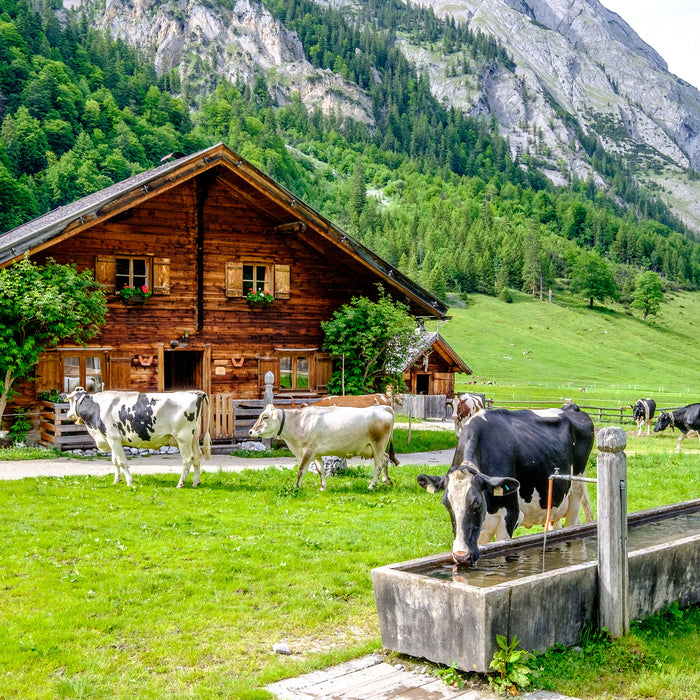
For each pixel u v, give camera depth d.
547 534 9.17
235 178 24.73
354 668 7.29
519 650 6.90
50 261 22.08
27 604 8.95
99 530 12.16
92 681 7.10
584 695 6.61
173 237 24.39
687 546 8.69
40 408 22.34
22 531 11.90
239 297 25.47
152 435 15.87
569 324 193.62
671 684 6.75
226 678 7.13
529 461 9.42
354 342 26.72
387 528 12.73
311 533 12.30
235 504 14.45
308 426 15.92
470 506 7.63
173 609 8.94
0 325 20.28
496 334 174.00
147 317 24.02
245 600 9.25
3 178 148.00
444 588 7.00
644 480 18.66
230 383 25.48
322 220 25.23
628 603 7.77
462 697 6.58
